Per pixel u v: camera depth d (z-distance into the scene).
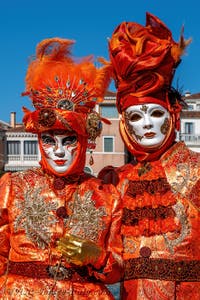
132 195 4.04
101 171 4.24
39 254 3.55
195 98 34.56
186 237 3.87
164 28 4.11
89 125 3.76
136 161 4.27
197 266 3.87
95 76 3.96
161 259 3.86
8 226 3.66
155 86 3.98
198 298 3.88
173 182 3.99
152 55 3.96
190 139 33.53
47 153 3.72
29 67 3.93
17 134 36.75
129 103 4.06
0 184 3.74
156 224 3.91
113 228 3.72
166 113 4.07
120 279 3.82
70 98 3.80
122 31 4.10
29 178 3.74
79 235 3.60
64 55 4.01
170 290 3.82
